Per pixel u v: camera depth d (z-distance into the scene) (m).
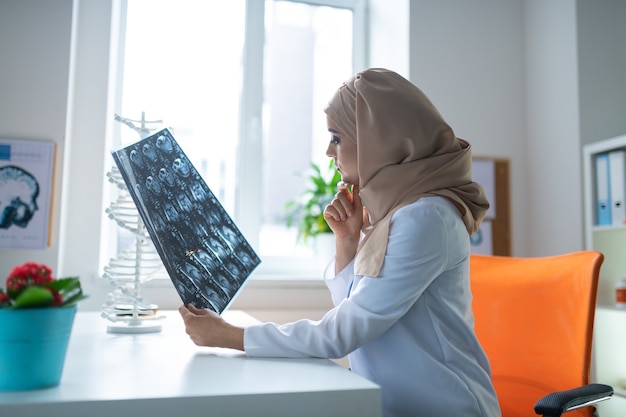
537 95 2.57
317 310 2.30
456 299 1.12
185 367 0.86
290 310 2.26
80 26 2.15
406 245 1.00
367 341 0.98
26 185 1.93
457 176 1.16
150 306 1.31
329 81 2.79
